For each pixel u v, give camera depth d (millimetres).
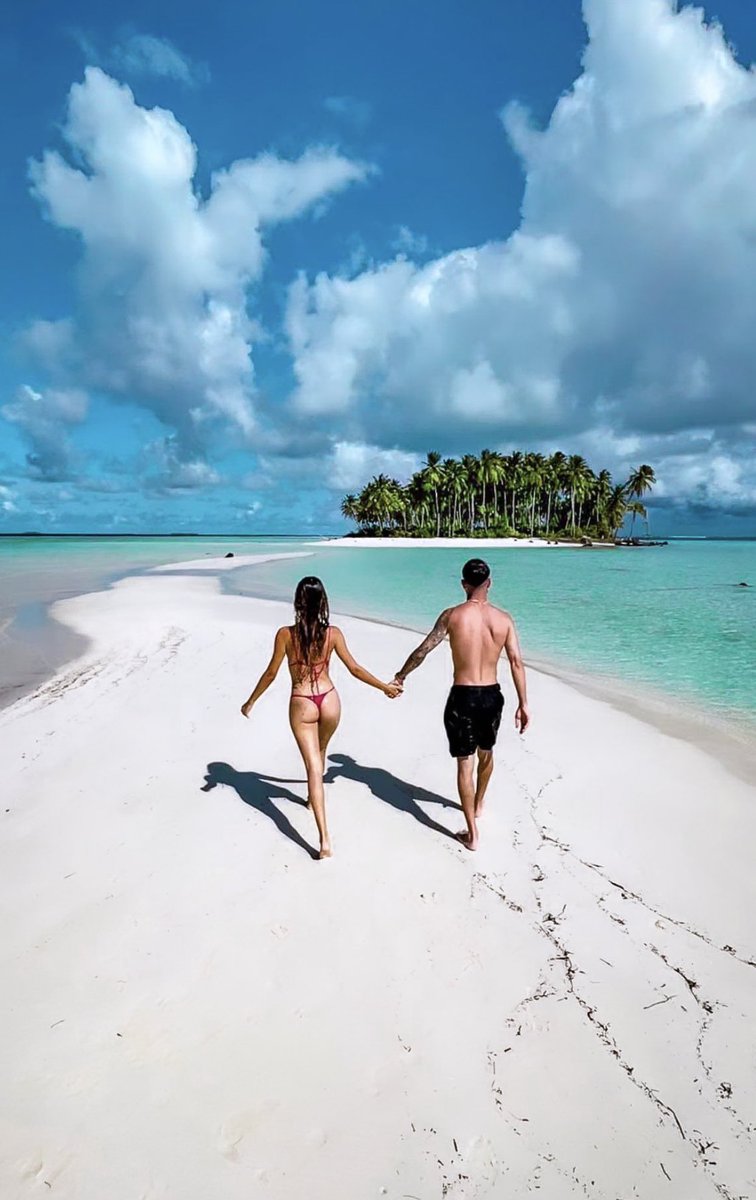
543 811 5039
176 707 7730
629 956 3381
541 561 51812
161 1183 2221
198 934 3514
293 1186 2223
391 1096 2559
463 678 4406
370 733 6879
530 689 8844
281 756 6152
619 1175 2277
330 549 77250
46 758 6066
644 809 5094
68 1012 2953
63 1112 2467
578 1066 2709
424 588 24984
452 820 4879
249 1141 2371
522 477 110375
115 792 5316
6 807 5035
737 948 3459
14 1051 2738
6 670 9969
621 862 4305
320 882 4020
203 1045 2779
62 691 8562
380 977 3203
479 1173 2275
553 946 3453
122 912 3701
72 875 4078
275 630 13156
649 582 29000
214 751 6262
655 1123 2469
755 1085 2635
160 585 24828
